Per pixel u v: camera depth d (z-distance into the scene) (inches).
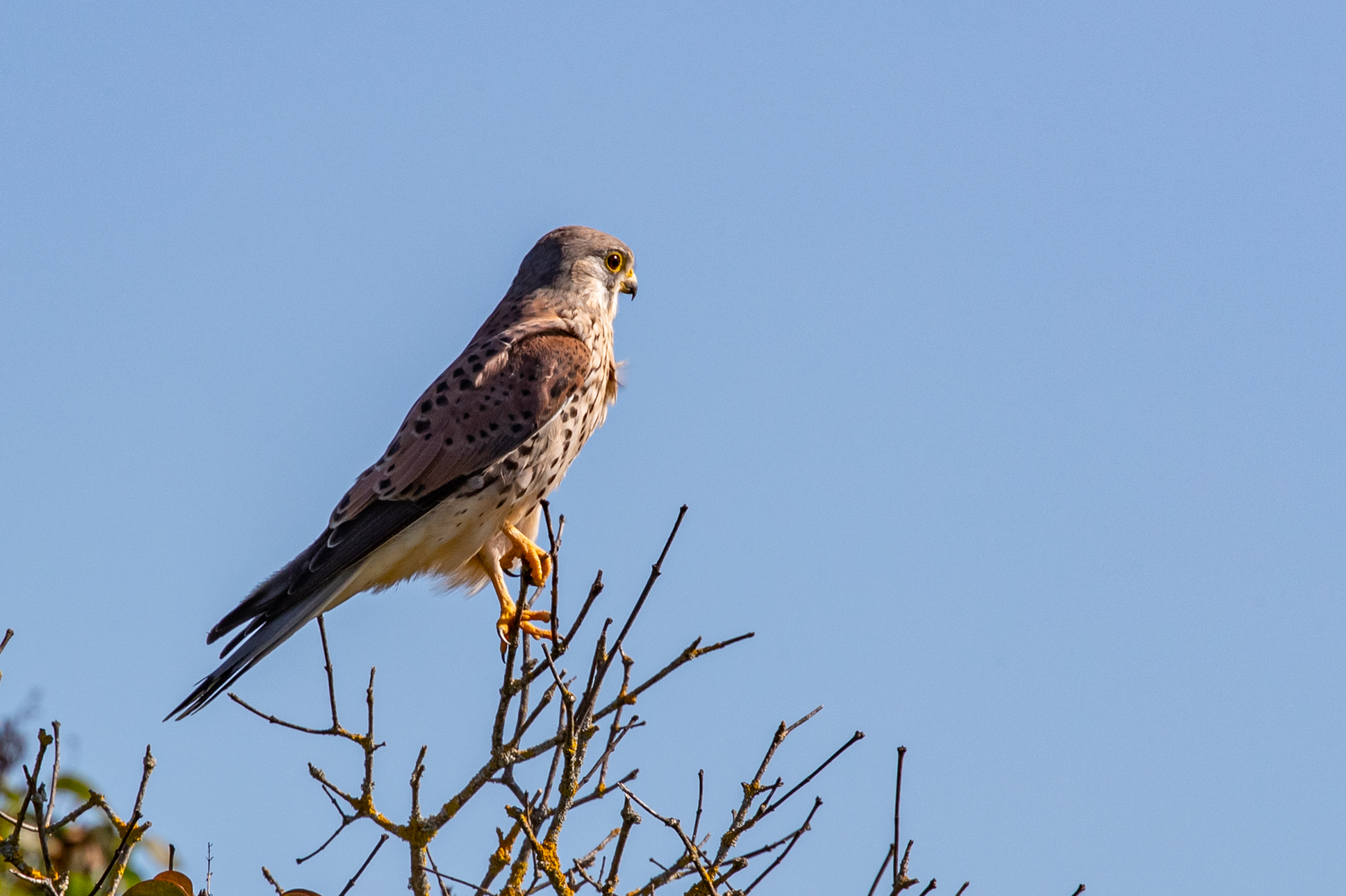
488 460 443.8
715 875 282.0
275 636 409.4
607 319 498.3
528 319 479.2
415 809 297.6
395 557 439.5
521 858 292.4
